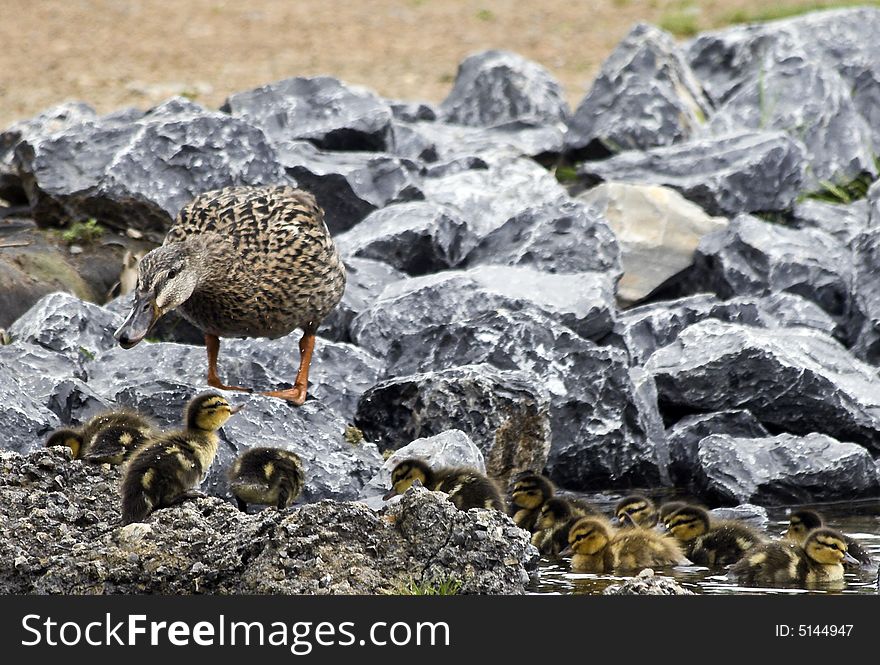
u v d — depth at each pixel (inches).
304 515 374.9
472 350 551.5
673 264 701.9
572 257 667.4
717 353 555.5
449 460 474.0
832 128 877.8
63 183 655.1
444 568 371.6
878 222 746.8
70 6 1494.8
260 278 480.4
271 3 1572.3
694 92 919.7
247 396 500.7
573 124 888.3
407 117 937.5
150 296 452.8
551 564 435.8
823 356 576.1
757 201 761.0
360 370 547.2
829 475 508.7
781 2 1515.7
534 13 1549.0
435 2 1605.6
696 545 440.8
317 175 702.5
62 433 461.1
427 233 663.1
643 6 1567.4
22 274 605.9
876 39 982.4
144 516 400.8
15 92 1127.6
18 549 378.6
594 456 533.0
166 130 664.4
